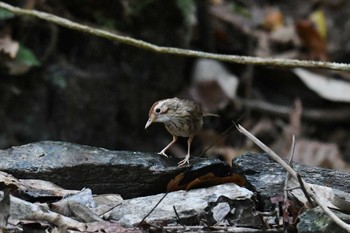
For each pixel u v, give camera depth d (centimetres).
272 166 684
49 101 1260
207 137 1391
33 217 577
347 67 714
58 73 1260
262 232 563
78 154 678
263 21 1681
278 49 1625
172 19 1366
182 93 1424
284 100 1558
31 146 693
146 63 1344
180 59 1398
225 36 1552
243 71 1537
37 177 662
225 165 682
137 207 623
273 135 1465
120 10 1319
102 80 1293
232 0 1750
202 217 600
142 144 1359
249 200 606
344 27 1728
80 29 791
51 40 1255
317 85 1537
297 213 594
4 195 578
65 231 568
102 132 1314
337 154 1403
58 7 1278
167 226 586
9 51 1162
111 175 670
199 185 648
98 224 580
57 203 606
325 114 1535
